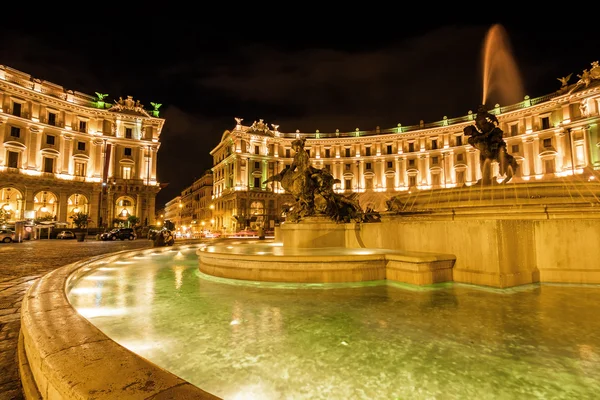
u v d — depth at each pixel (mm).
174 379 1773
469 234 6410
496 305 4762
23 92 45781
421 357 2961
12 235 29578
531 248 6523
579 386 2434
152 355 3012
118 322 3996
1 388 2602
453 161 66062
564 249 6465
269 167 72250
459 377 2578
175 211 129250
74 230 44188
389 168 72062
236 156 68562
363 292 5652
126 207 53875
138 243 29828
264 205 69750
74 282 6488
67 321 2828
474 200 10805
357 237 9734
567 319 4062
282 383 2482
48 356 2082
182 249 15523
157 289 5984
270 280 6527
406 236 7992
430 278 6227
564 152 51875
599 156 47938
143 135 56375
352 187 73250
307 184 10914
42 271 9469
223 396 2285
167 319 4121
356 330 3693
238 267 6859
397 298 5211
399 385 2453
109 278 7301
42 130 47281
